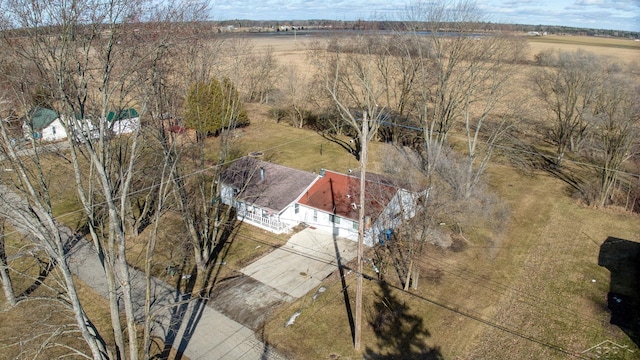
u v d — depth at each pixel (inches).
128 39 552.1
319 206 1090.1
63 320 766.5
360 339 717.9
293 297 841.5
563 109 1900.8
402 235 987.9
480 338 737.6
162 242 1019.9
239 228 1112.2
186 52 842.8
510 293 857.5
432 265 947.3
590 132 1571.1
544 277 911.7
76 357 685.3
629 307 816.3
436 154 1242.6
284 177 1185.4
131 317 534.9
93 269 926.4
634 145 1251.8
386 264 947.3
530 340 733.9
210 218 1087.0
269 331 750.5
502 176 1466.5
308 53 2444.6
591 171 1497.3
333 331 749.9
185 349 708.7
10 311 788.0
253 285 879.7
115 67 592.7
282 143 1813.5
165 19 595.2
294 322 771.4
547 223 1144.2
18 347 697.6
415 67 1513.3
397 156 1502.2
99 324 760.3
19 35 502.9
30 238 732.0
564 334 748.6
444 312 800.3
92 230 587.8
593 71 1437.0
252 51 2566.4
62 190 1145.4
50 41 510.3
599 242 1051.9
